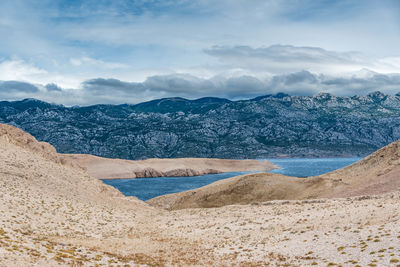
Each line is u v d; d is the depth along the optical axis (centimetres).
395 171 6662
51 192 5175
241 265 2600
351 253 2384
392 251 2233
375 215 3244
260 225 3938
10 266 1920
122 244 3469
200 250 3216
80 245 3053
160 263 2803
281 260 2573
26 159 6462
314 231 3167
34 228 3300
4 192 4188
